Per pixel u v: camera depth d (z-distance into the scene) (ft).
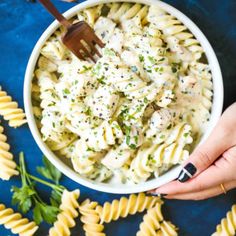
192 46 1.63
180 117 1.62
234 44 1.76
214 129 1.58
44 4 1.51
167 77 1.55
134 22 1.62
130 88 1.53
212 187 1.69
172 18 1.63
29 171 1.81
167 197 1.74
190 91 1.60
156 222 1.80
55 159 1.64
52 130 1.61
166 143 1.61
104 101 1.53
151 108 1.58
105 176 1.66
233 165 1.59
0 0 1.78
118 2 1.65
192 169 1.58
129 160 1.64
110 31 1.62
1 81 1.81
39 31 1.80
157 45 1.58
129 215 1.84
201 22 1.76
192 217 1.83
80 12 1.63
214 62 1.59
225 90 1.77
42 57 1.66
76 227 1.84
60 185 1.81
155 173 1.64
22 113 1.79
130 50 1.58
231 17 1.76
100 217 1.81
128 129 1.56
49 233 1.81
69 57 1.66
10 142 1.81
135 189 1.62
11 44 1.80
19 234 1.80
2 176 1.78
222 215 1.83
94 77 1.56
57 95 1.62
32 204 1.82
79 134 1.60
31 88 1.65
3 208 1.81
